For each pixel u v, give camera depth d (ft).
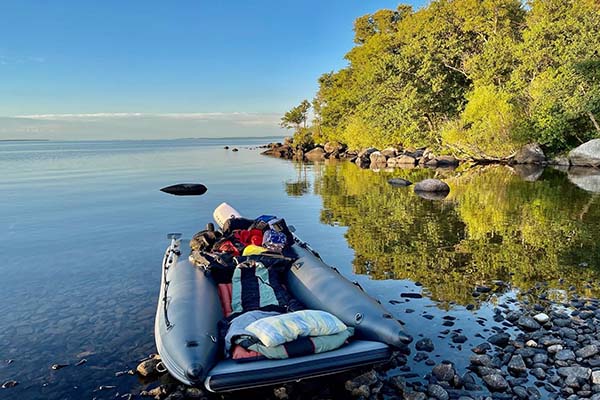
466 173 82.33
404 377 14.37
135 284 24.17
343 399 13.33
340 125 183.42
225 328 14.37
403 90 116.47
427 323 18.48
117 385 14.20
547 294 21.77
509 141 95.20
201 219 43.73
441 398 13.12
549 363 15.06
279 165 119.03
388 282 23.82
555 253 28.99
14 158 177.78
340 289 16.55
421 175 81.82
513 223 38.45
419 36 124.26
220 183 75.36
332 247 31.50
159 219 43.75
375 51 156.97
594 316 18.88
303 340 13.07
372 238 34.09
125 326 18.72
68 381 14.49
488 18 118.83
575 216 40.83
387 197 55.26
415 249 30.66
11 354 16.38
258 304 16.55
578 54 88.74
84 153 238.48
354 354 13.05
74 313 20.22
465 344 16.60
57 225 40.83
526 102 96.89
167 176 90.17
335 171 96.07
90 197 59.21
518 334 17.37
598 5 104.94
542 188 59.36
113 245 33.14
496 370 14.43
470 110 96.68
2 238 35.58
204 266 18.72
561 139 92.79
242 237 22.79
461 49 115.85
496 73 105.60
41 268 27.37
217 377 11.94
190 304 15.24
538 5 108.78
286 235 22.49
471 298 21.34
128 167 118.62
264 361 12.60
